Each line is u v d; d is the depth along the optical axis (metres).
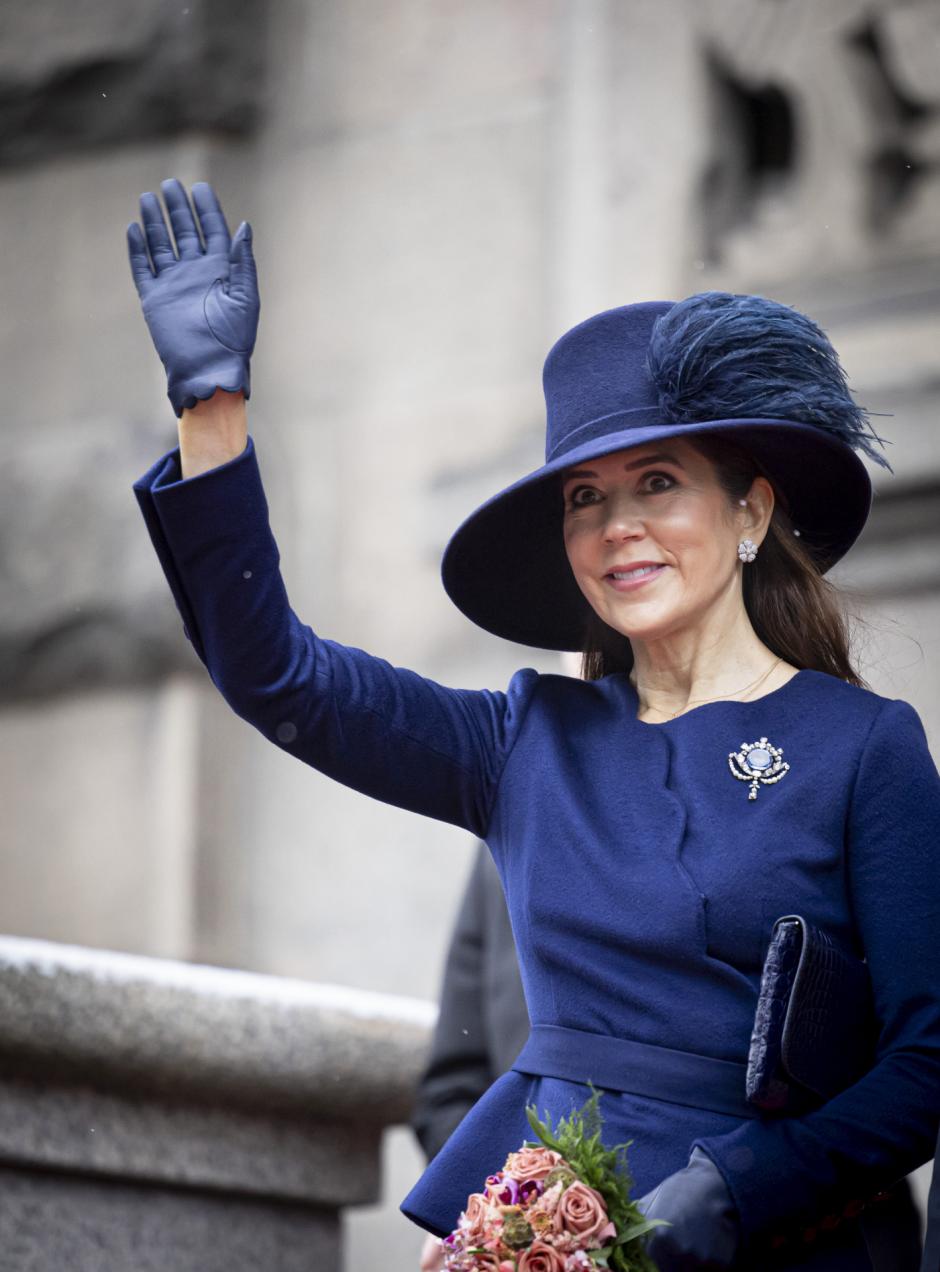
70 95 23.84
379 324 22.88
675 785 6.73
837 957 6.30
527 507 7.42
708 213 21.34
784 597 7.24
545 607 7.80
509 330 22.27
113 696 22.66
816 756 6.64
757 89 21.38
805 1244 6.27
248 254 7.01
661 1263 6.00
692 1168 6.09
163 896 21.98
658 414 7.02
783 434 6.93
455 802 7.07
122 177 23.78
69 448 23.09
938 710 18.72
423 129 23.09
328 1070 11.05
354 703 6.89
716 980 6.37
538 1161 6.12
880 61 20.70
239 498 6.73
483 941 10.73
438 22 23.22
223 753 22.38
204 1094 10.83
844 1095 6.23
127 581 22.50
